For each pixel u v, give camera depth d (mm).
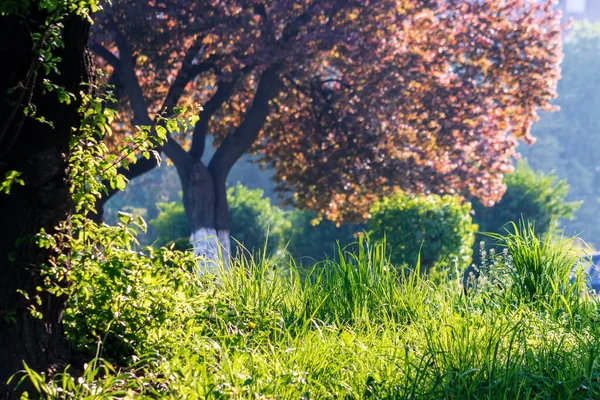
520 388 4371
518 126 21172
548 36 20422
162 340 5000
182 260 5047
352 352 4969
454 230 17609
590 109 72500
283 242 31031
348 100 19812
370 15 18344
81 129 4715
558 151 69562
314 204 22172
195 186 18969
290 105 21297
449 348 4934
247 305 6121
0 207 4402
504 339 5352
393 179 19953
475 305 6613
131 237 4926
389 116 19312
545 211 28750
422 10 19375
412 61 19359
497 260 7504
